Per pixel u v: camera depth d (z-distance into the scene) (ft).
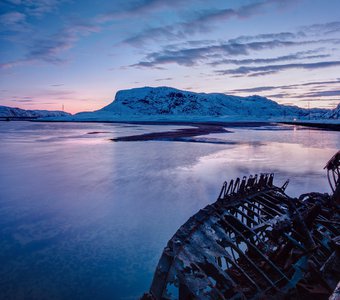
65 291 23.66
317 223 26.76
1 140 158.10
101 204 44.93
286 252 22.16
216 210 22.35
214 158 89.86
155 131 244.83
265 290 18.17
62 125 399.24
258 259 23.27
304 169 74.49
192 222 19.95
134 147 119.14
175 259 16.34
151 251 30.07
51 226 36.58
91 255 29.32
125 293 23.43
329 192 53.72
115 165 77.36
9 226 36.65
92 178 62.28
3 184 57.62
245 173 67.77
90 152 104.17
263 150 113.19
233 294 17.60
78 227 36.24
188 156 93.61
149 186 55.21
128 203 45.21
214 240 18.85
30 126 360.07
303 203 29.86
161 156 93.40
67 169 72.64
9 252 30.01
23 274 25.96
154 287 15.70
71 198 48.03
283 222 22.98
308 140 163.12
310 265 19.81
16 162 83.51
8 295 23.13
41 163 81.56
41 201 46.55
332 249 22.45
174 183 57.41
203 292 15.21
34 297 22.89
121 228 35.81
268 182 33.14
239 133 222.07
